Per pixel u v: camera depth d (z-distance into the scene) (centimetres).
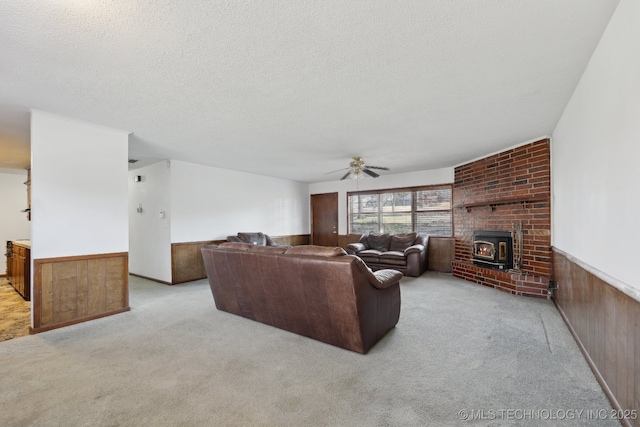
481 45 184
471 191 527
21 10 149
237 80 228
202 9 150
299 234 800
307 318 267
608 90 177
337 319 246
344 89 245
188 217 537
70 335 280
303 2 145
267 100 266
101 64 203
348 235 757
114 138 344
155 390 189
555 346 249
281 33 171
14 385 195
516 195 426
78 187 314
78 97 256
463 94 256
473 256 514
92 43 179
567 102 277
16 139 376
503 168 450
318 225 824
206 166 571
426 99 266
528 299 389
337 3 146
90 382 198
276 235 727
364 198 737
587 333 223
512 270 434
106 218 336
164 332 288
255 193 674
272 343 261
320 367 219
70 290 309
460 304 370
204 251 340
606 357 182
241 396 183
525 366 216
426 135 377
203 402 177
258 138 388
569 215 288
